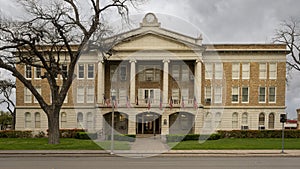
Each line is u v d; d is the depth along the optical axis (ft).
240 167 42.34
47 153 60.03
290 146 76.23
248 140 97.66
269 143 84.74
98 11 71.61
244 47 137.49
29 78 138.00
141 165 43.68
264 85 138.51
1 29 70.33
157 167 41.73
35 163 46.16
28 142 84.74
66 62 104.22
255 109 138.21
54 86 78.23
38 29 71.36
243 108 138.10
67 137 111.55
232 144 80.02
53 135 78.33
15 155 58.65
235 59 138.62
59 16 71.72
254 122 138.10
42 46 79.87
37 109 139.85
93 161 48.65
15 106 142.51
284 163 47.44
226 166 43.27
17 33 71.56
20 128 139.13
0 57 73.15
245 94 138.92
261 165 44.75
